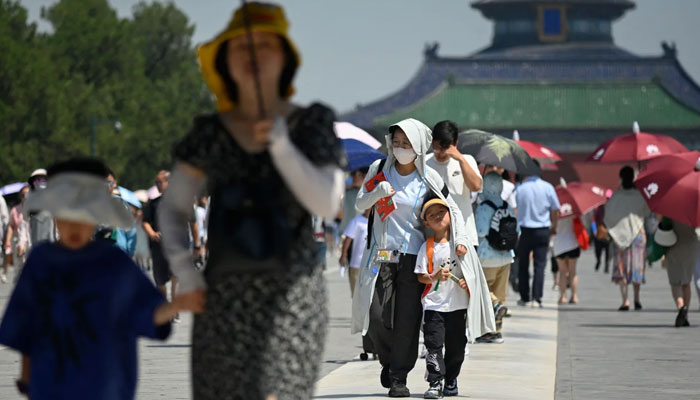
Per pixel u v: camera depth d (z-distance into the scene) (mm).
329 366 36156
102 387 14766
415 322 27578
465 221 30703
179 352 39812
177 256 14664
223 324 14438
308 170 13734
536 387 30828
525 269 58719
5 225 72625
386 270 27594
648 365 37156
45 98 197875
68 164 15172
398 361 27719
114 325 14969
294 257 14430
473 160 31125
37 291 14906
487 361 35969
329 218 14289
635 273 59375
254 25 14141
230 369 14461
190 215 14875
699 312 59594
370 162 44094
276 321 14352
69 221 14961
